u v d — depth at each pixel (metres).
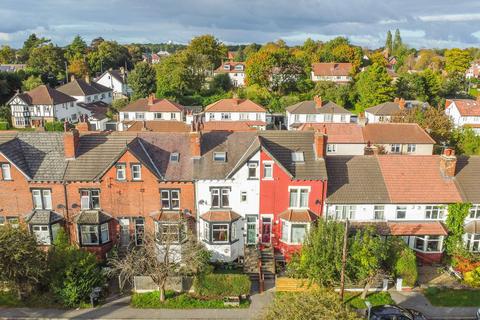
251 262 40.94
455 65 169.75
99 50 187.25
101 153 42.66
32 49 184.25
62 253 36.09
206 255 39.28
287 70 130.12
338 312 23.44
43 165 41.97
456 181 44.22
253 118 98.69
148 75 127.88
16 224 40.22
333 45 171.00
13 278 33.44
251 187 41.41
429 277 40.47
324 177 41.38
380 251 34.53
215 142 43.81
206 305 35.50
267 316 24.81
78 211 41.78
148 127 79.12
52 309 34.84
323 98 125.50
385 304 34.56
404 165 45.47
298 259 37.84
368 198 42.34
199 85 133.12
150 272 35.22
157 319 33.72
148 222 42.09
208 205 41.72
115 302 36.00
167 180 40.78
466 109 107.44
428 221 42.91
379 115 100.94
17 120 108.50
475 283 38.22
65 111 113.38
